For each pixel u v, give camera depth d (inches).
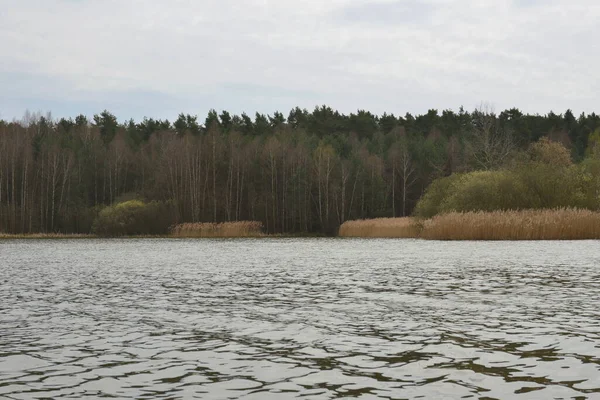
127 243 2031.3
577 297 555.8
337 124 5319.9
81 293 630.5
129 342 381.7
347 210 3752.5
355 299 561.0
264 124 5187.0
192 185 3523.6
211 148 3745.1
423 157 4084.6
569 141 4815.5
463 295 576.7
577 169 1990.7
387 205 3804.1
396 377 295.0
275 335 398.9
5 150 3661.4
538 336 384.5
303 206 3496.6
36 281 757.9
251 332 409.7
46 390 280.2
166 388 281.7
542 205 1946.4
